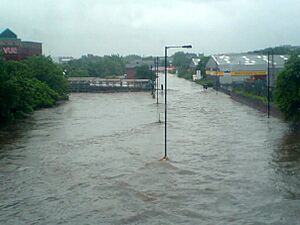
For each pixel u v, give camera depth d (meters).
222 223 23.05
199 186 29.22
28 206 25.92
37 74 90.25
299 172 32.41
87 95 108.88
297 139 44.84
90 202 26.42
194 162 35.66
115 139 45.97
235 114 66.81
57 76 93.56
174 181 30.38
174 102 87.44
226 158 37.00
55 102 85.75
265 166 34.25
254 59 127.31
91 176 31.81
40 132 50.75
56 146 42.56
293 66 51.84
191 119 61.28
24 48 107.75
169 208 25.25
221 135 47.94
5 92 57.50
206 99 93.69
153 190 28.42
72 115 67.00
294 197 26.92
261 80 99.44
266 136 46.94
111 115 66.69
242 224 22.91
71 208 25.52
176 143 43.47
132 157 37.50
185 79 194.38
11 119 60.41
